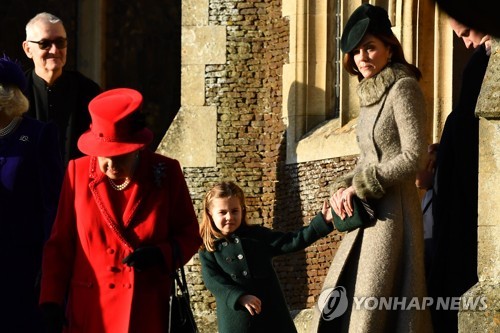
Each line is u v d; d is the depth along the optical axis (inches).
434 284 683.4
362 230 642.2
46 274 589.6
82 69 1886.1
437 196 692.7
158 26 1929.1
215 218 697.6
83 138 584.7
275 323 691.4
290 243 694.5
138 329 578.2
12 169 665.0
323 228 682.2
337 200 637.9
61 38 923.4
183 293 584.1
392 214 633.0
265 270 697.6
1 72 672.4
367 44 641.6
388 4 1164.5
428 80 1050.1
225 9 1429.6
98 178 588.7
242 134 1412.4
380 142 638.5
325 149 1268.5
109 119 571.8
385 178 621.0
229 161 1411.2
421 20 1047.0
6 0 1868.8
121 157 576.1
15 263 662.5
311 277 1272.1
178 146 1423.5
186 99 1433.3
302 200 1317.7
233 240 698.2
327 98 1350.9
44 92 920.3
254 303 672.4
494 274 645.9
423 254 637.9
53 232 596.4
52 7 1886.1
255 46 1418.6
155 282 586.6
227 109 1419.8
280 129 1382.9
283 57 1385.3
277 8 1398.9
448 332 676.7
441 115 1042.1
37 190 671.1
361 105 657.0
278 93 1391.5
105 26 1910.7
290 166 1347.2
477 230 671.8
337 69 1352.1
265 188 1389.0
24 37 1866.4
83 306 584.7
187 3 1439.5
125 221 583.8
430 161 741.3
